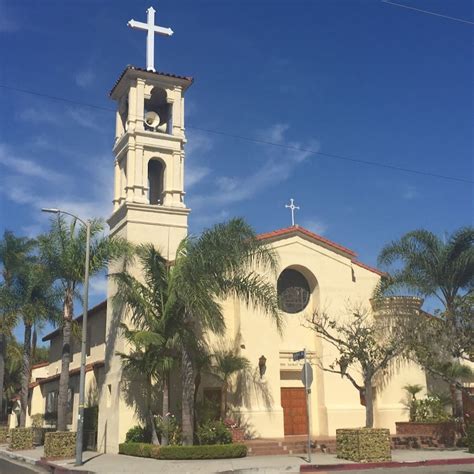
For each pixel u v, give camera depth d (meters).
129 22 30.95
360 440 20.27
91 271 25.94
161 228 28.34
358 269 30.34
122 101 31.70
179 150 30.08
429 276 25.66
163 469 18.78
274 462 20.08
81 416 21.75
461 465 19.80
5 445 33.75
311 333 28.97
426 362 24.50
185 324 22.83
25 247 33.22
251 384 26.31
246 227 22.23
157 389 25.31
